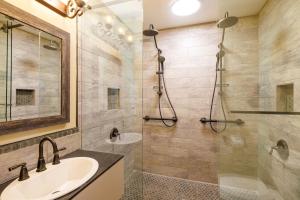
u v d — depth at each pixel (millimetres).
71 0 1278
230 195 1816
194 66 2162
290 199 1265
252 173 1782
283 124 1352
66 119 1274
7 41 894
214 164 2105
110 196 1052
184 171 2234
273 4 1496
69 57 1315
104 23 1624
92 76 1581
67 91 1288
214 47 2078
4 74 880
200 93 2146
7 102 893
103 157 1207
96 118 1622
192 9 1798
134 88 1729
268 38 1592
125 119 1747
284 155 1337
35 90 1050
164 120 2309
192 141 2195
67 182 1033
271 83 1541
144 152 2402
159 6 1735
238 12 1759
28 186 838
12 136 909
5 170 859
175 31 2234
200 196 1887
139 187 1683
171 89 2270
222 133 1945
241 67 1853
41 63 1090
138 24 1602
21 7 959
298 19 1150
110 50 1743
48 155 1109
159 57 2219
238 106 1867
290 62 1257
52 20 1174
